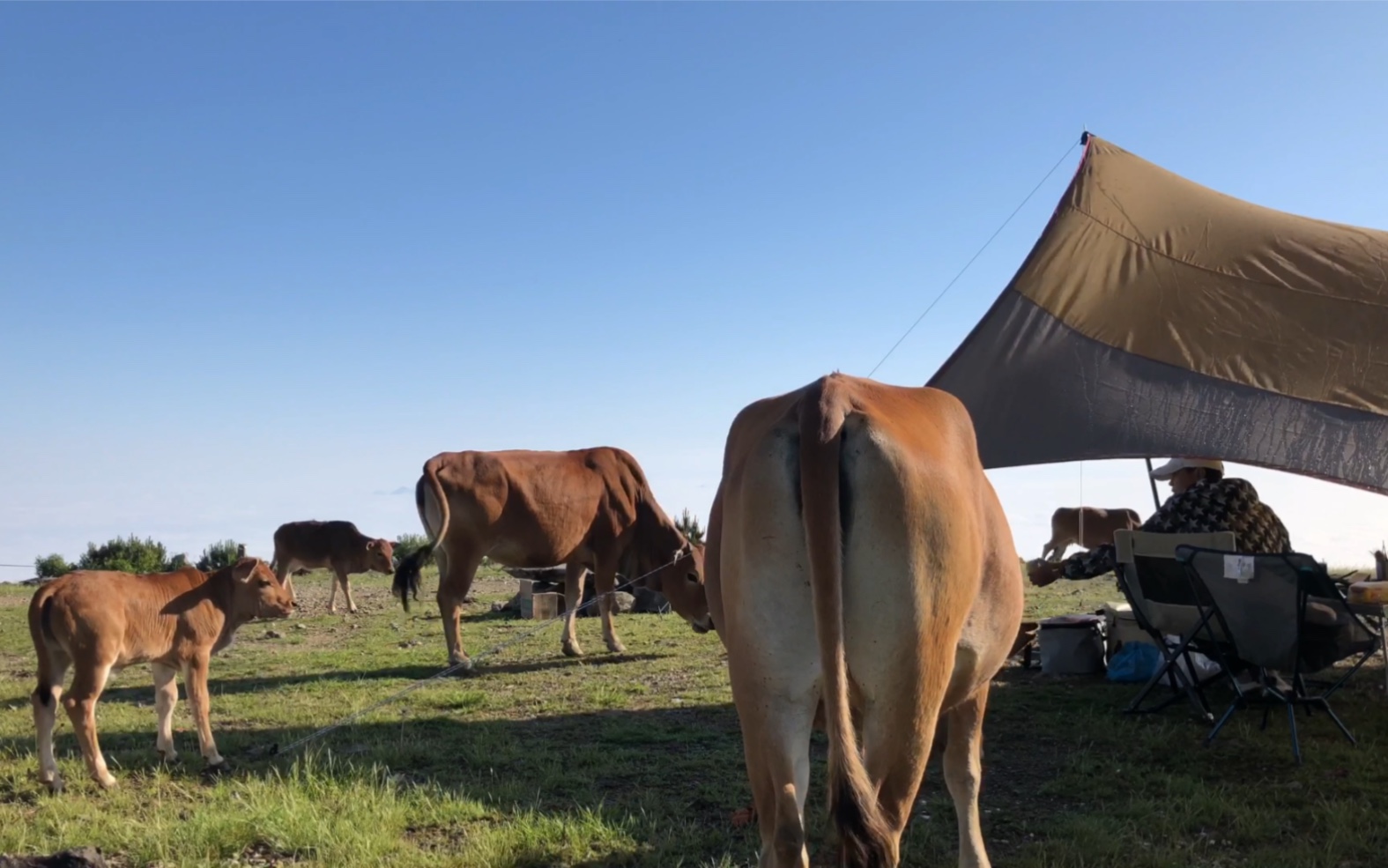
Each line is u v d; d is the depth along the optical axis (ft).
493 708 28.19
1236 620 20.62
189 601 22.16
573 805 18.70
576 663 35.91
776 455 10.75
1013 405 26.13
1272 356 25.02
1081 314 26.86
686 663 34.81
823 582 9.96
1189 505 23.29
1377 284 25.84
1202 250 27.32
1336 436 23.22
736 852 16.12
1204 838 16.33
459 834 17.43
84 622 20.39
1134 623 27.96
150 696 31.99
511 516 36.17
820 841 16.96
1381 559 24.97
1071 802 18.38
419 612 56.59
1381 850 15.33
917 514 10.36
